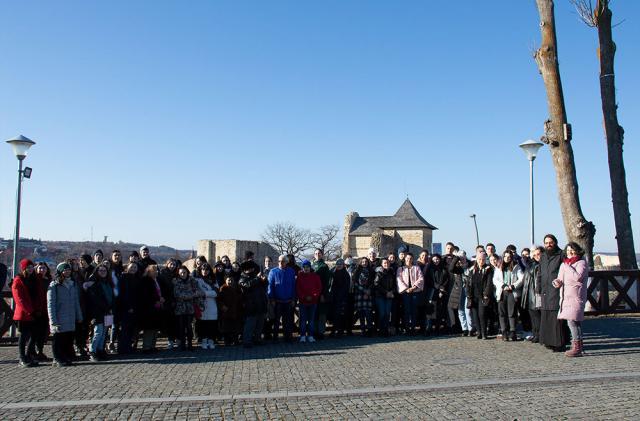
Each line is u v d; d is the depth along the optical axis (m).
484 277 13.30
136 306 12.05
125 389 8.30
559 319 11.03
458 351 11.45
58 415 6.88
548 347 11.45
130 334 12.02
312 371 9.48
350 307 14.81
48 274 11.65
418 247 67.94
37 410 7.11
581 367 9.41
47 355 11.95
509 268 13.10
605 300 17.31
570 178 17.78
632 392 7.55
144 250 13.69
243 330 13.30
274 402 7.36
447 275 14.40
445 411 6.76
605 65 20.08
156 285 12.31
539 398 7.29
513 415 6.54
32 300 10.77
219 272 14.26
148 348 12.12
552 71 17.81
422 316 14.77
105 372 9.77
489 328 14.12
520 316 13.94
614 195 20.03
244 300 13.14
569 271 10.74
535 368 9.37
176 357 11.41
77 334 11.52
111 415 6.87
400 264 15.03
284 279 13.74
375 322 14.94
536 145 18.02
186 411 7.00
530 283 12.36
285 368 9.83
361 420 6.47
